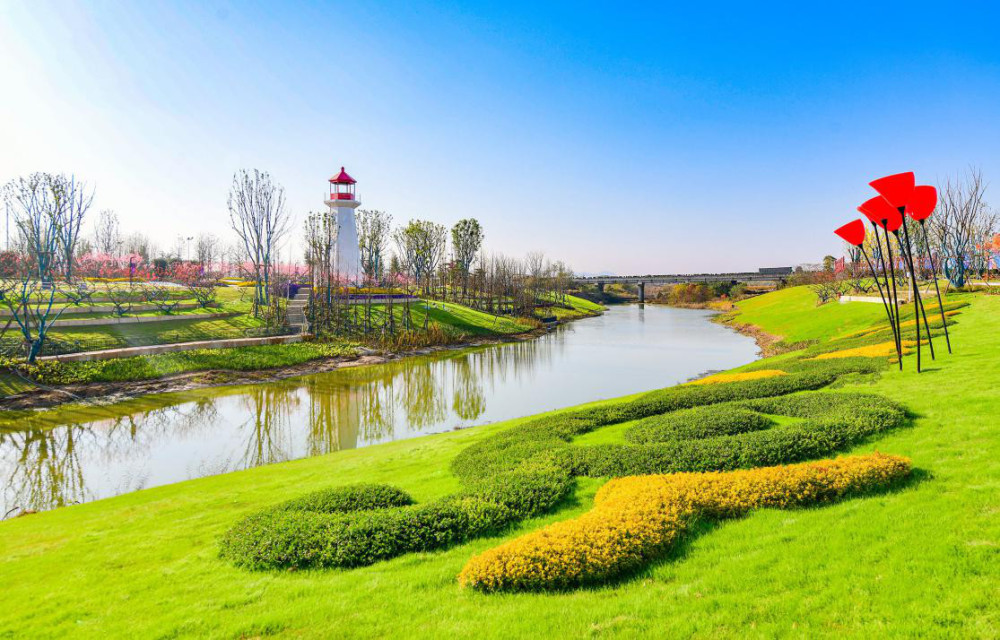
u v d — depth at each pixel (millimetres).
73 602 7969
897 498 8148
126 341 37531
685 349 50000
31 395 28406
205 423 26281
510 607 6637
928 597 5625
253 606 7375
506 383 35781
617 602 6445
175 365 34906
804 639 5254
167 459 21016
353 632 6430
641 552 7387
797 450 10719
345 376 38656
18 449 22047
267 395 32406
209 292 58750
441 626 6352
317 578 8102
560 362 43969
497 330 63344
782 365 23953
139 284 58375
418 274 95250
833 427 11648
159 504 13414
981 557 6145
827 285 66688
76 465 20234
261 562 8703
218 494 14023
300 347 43094
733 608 5969
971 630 5043
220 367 36500
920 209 15898
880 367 18547
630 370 39656
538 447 13609
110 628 7066
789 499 8602
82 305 42656
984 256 53375
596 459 11828
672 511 8336
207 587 8148
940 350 20000
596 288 145000
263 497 13273
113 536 11164
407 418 27359
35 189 45250
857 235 18078
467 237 107125
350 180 72250
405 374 39562
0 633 7125
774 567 6734
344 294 61000
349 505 10734
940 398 13266
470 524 9195
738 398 17172
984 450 9422
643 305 128125
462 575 7379
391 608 6930
